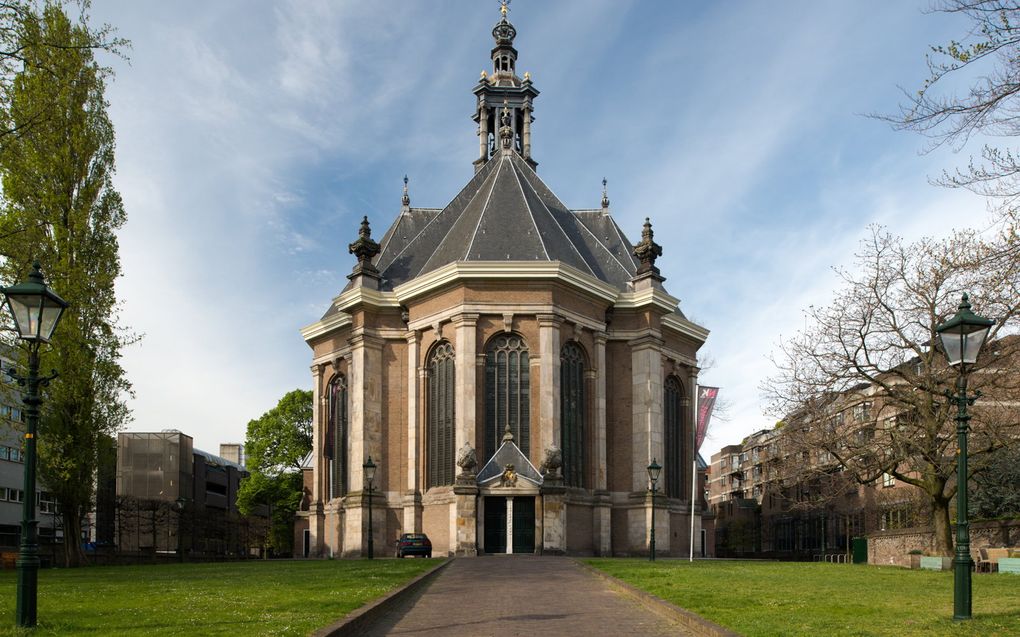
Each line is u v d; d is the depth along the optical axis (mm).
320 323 70812
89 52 46406
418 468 61000
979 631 14070
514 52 82938
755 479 142000
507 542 55562
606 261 70375
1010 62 14562
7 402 45094
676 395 71750
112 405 52062
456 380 58844
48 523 85812
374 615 17578
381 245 74125
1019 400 39562
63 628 14570
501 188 67125
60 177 50406
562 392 61125
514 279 59312
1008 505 54500
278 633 13562
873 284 42500
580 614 18500
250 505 99500
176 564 49719
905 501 70812
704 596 20453
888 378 44250
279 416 101375
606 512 60812
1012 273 18156
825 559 83875
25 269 36344
